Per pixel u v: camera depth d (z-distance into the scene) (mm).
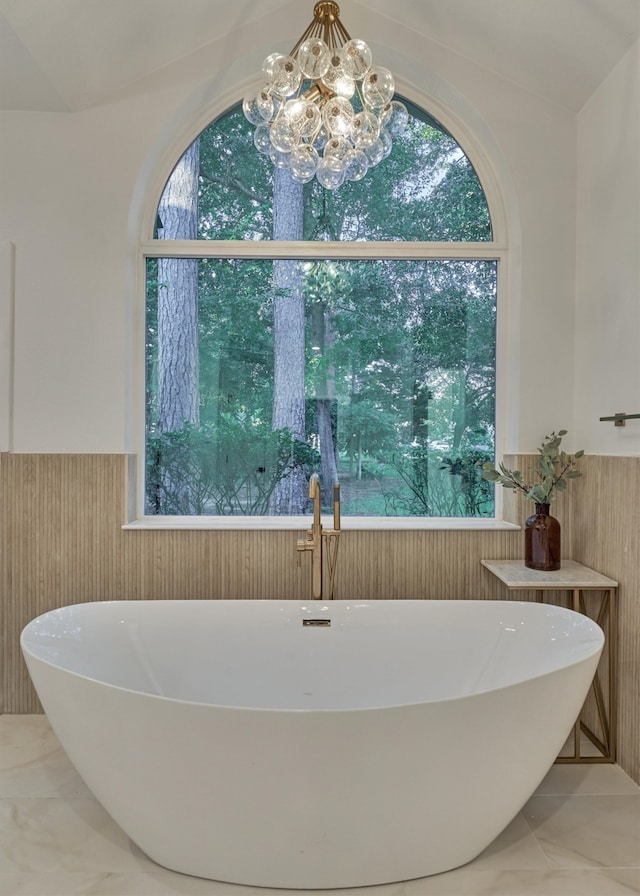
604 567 2223
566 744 2264
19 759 2113
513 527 2488
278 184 2654
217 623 2139
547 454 2301
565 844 1695
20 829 1745
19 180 2434
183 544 2463
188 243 2604
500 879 1562
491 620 2117
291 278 2662
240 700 2109
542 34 2199
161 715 1396
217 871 1539
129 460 2477
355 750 1370
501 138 2500
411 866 1540
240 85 2609
